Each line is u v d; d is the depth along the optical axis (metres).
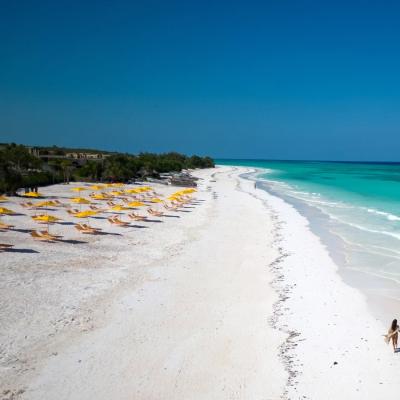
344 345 15.94
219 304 19.62
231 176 117.94
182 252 28.31
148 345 15.71
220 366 14.50
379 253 28.95
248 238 33.19
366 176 122.38
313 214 45.50
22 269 23.05
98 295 20.09
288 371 14.23
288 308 19.25
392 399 12.80
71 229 33.41
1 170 50.22
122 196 54.66
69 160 83.75
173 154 154.88
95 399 12.66
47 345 15.43
